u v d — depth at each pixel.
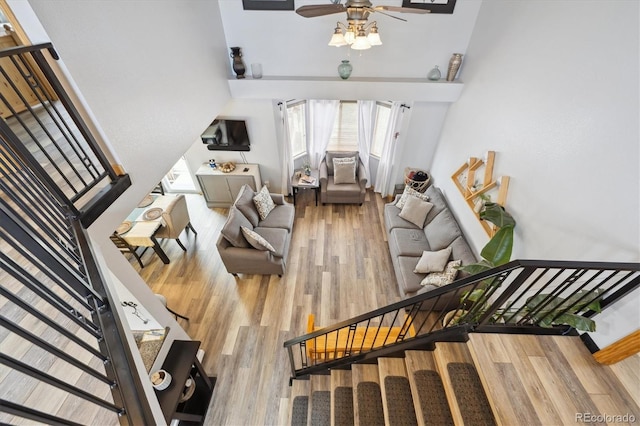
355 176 5.55
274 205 4.90
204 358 3.26
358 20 2.23
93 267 1.45
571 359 1.99
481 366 1.96
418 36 3.94
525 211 2.73
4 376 1.40
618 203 1.84
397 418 2.04
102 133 1.89
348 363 2.63
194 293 3.97
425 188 5.14
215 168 5.22
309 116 5.48
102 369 1.49
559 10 2.38
